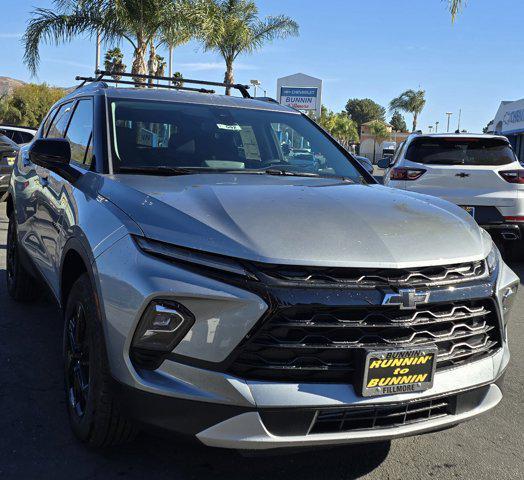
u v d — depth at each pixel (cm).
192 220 254
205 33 1769
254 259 234
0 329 461
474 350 264
